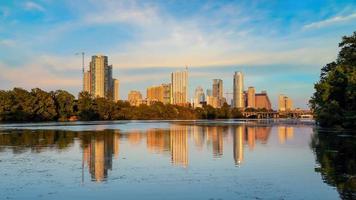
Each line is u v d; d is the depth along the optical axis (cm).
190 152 5347
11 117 19488
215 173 3600
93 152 5375
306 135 8706
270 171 3688
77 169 3872
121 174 3578
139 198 2686
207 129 12394
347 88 9400
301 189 2892
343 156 4756
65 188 2992
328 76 10556
